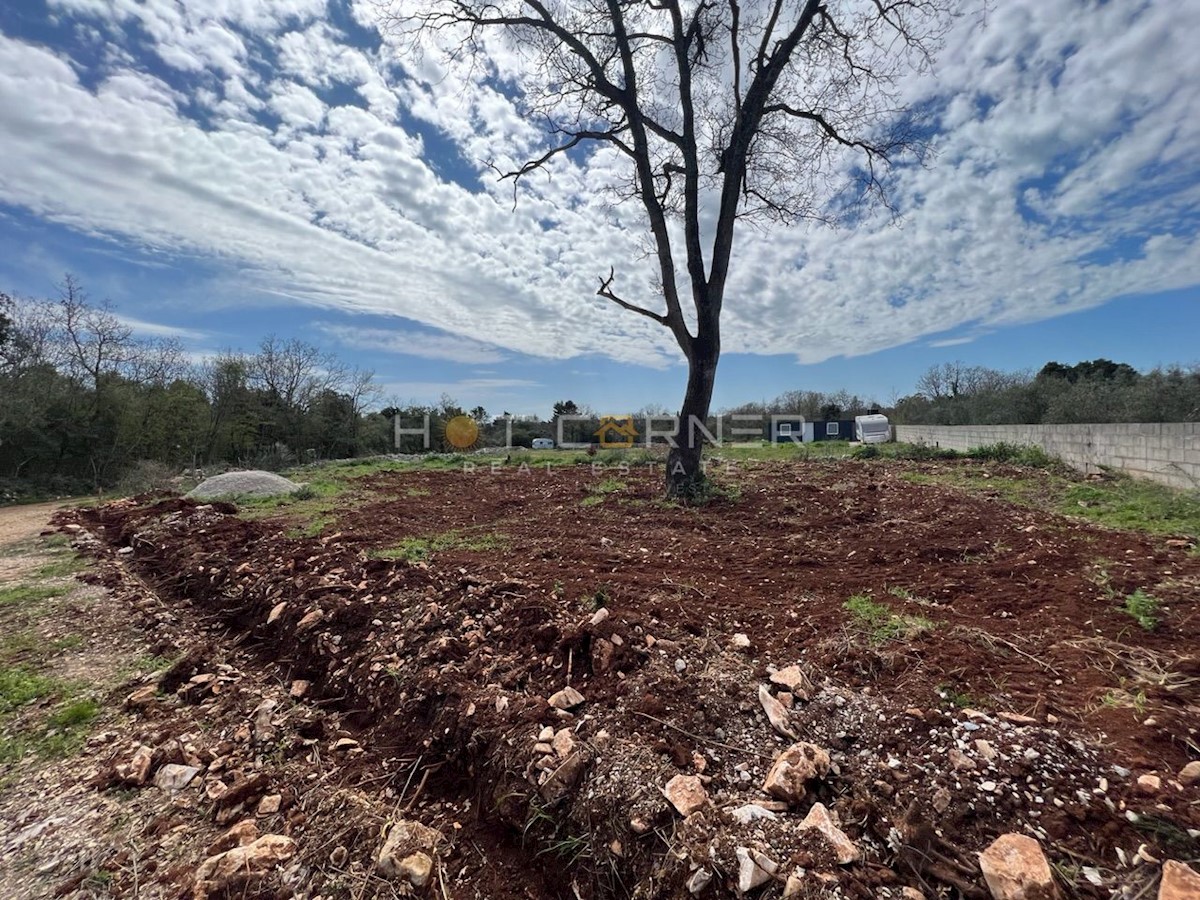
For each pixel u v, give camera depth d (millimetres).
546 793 1928
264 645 3520
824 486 8289
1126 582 3414
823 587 3768
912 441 16375
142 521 6871
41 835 1989
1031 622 2984
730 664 2619
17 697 2928
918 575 3922
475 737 2266
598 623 2928
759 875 1455
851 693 2332
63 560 5707
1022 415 14836
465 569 4223
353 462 17438
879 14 8047
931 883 1472
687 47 8133
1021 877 1387
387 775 2287
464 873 1828
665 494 7938
